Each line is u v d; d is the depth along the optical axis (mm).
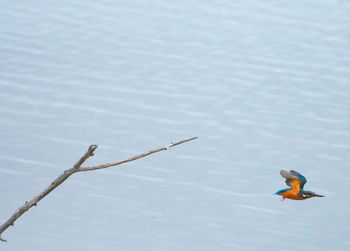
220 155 24562
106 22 32062
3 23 31391
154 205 22234
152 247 20531
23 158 23859
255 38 31203
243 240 21000
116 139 25000
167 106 26906
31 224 21297
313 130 25656
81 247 20375
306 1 34562
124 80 28188
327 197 22844
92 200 22469
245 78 28516
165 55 29828
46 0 33688
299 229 21594
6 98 26703
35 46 29875
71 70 28578
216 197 22750
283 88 27922
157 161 24406
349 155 24484
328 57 30125
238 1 34344
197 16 32844
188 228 21344
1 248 20125
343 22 32750
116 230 21219
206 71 28828
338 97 27547
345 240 21109
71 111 26266
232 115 26422
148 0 34188
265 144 24984
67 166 23625
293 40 31125
